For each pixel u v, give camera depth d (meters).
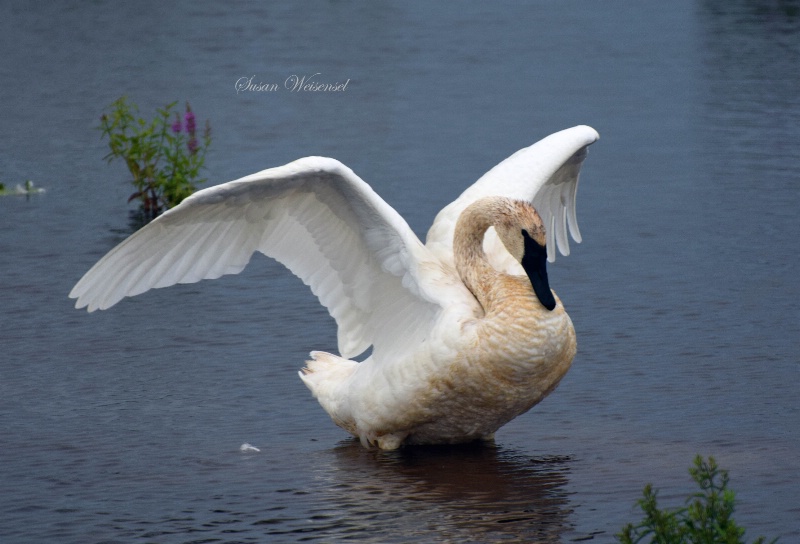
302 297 15.84
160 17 38.97
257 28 36.94
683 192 20.61
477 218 10.79
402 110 26.95
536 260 10.60
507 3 42.16
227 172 21.84
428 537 9.08
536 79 30.20
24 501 9.94
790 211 19.23
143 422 11.71
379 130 25.11
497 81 29.95
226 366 13.26
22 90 29.03
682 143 23.97
